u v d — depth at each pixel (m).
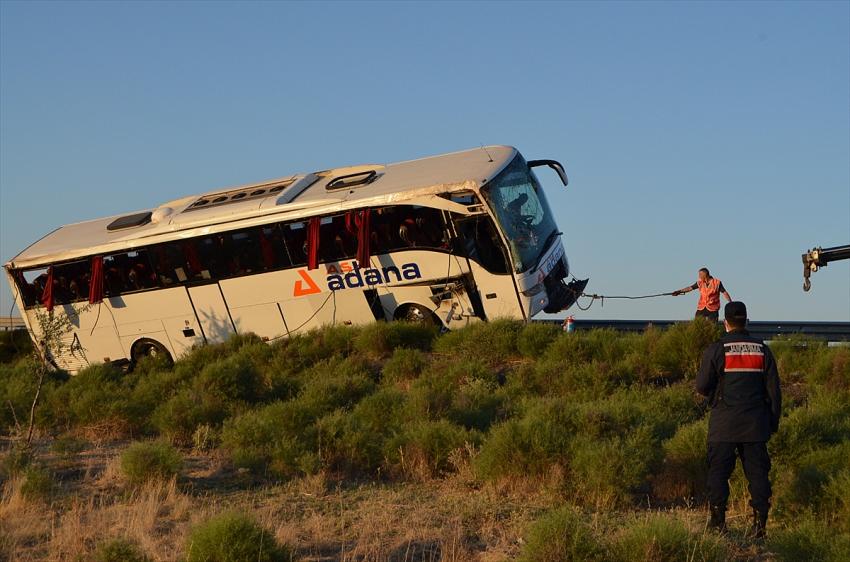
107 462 13.19
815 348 17.66
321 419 14.27
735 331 9.82
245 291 24.11
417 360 19.69
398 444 13.00
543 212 23.38
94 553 8.91
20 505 10.80
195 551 8.45
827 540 8.57
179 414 15.80
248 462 12.76
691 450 11.35
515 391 17.12
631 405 14.08
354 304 23.11
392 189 22.11
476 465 11.79
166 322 25.20
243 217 23.77
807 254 15.27
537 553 8.45
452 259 21.75
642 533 8.50
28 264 26.41
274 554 8.55
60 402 17.72
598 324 25.02
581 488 10.86
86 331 26.17
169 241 24.67
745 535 9.39
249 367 18.89
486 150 23.47
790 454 11.38
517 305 21.45
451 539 9.34
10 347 32.69
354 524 10.01
